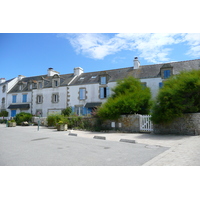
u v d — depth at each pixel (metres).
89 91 22.77
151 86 19.39
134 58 22.66
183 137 8.87
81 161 5.29
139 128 11.77
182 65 19.69
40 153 6.36
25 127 17.53
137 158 5.47
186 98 9.81
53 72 29.22
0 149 7.18
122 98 12.84
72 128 14.86
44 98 25.67
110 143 8.14
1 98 30.53
